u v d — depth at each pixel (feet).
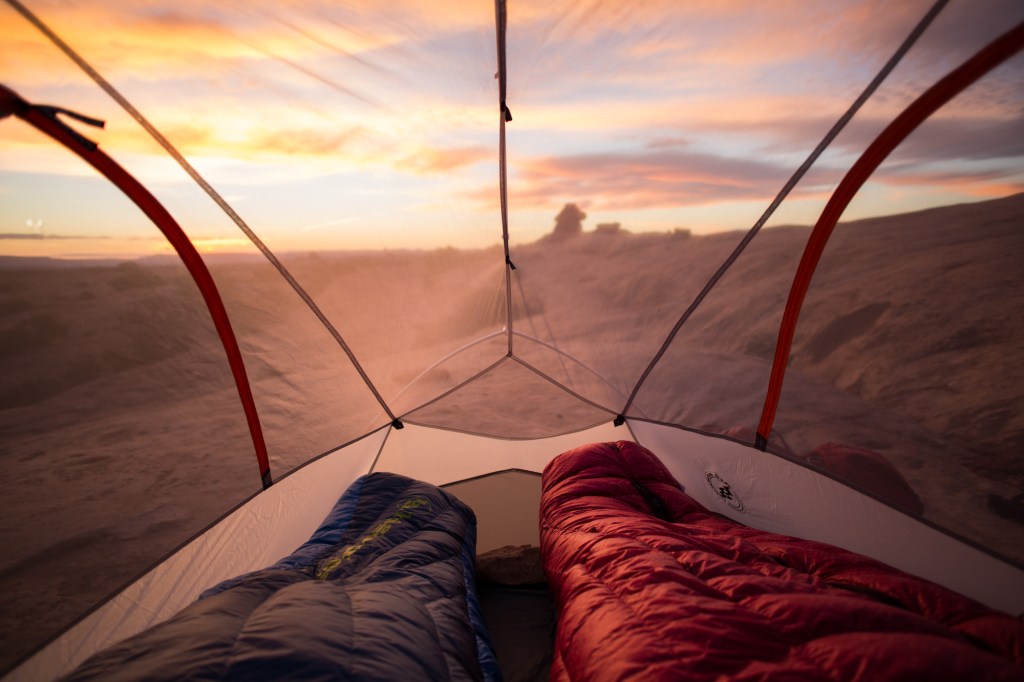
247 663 3.31
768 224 7.77
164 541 6.84
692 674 3.48
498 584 7.88
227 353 7.75
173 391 6.98
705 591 4.51
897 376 7.06
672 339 9.73
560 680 4.47
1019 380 5.98
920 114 5.88
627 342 10.19
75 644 5.59
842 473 7.80
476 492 10.46
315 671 3.38
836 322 7.68
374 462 10.96
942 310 6.55
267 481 8.76
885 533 7.10
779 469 8.71
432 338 10.43
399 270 8.98
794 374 8.41
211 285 7.32
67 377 5.78
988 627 4.04
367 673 3.59
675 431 10.69
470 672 4.68
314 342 9.05
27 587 5.41
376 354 9.98
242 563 7.60
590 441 11.47
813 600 3.95
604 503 7.41
